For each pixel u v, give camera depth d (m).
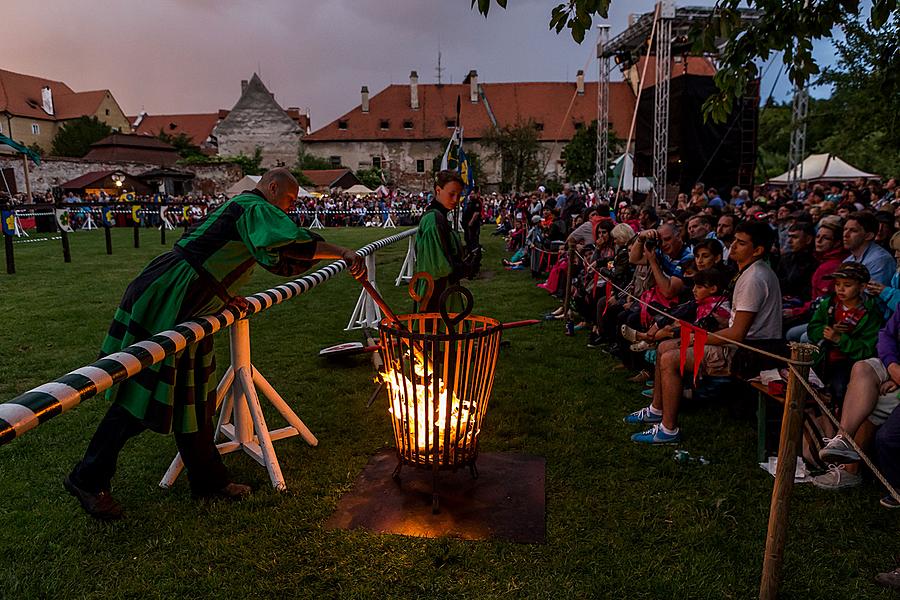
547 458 3.53
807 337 3.96
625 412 4.28
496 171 53.66
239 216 2.66
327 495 3.08
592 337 6.15
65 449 3.69
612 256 6.59
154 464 3.47
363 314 7.17
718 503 2.98
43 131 64.06
